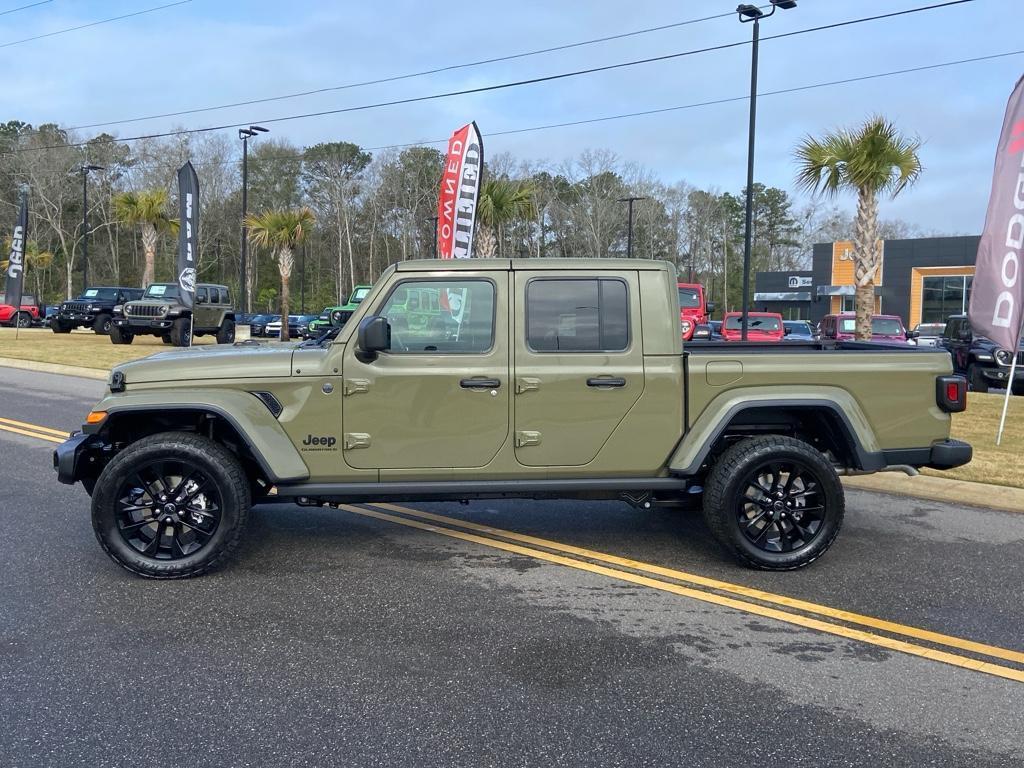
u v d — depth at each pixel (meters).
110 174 77.69
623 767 3.03
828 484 5.23
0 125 86.69
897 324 23.70
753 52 15.99
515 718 3.39
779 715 3.44
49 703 3.48
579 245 72.88
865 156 16.08
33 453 8.96
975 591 4.98
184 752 3.10
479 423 5.13
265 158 83.25
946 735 3.29
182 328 24.97
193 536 5.25
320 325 25.42
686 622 4.46
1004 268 9.16
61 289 77.44
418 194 78.88
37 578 5.07
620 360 5.18
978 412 12.70
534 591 4.93
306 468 5.07
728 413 5.18
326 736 3.23
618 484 5.25
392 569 5.32
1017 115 8.89
